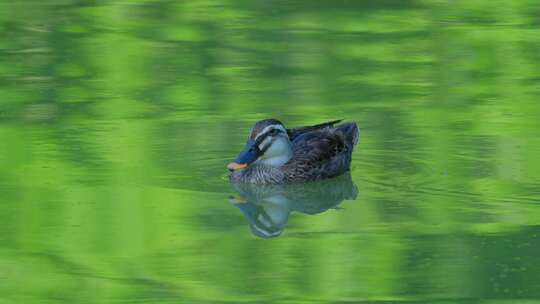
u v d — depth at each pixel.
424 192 15.17
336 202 15.27
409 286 12.18
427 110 18.72
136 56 22.30
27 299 11.83
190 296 11.92
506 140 17.08
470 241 13.38
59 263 12.80
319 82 20.41
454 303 11.76
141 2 26.84
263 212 14.79
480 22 24.84
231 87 20.17
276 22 24.88
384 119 18.27
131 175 15.79
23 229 13.84
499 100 19.23
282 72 21.09
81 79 20.73
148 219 14.20
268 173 16.05
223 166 16.22
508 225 13.88
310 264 12.80
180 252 13.17
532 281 12.24
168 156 16.55
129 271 12.60
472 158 16.33
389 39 23.45
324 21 25.02
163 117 18.41
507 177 15.54
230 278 12.41
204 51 22.59
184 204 14.83
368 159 16.61
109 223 14.07
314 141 16.62
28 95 19.67
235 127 17.83
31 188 15.22
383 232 13.84
